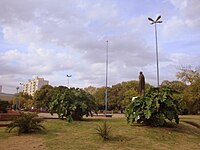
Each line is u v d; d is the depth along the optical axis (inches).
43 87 2357.3
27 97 3161.9
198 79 1405.0
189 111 1456.7
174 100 470.6
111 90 2694.4
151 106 449.7
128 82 2736.2
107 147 309.1
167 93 463.8
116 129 427.2
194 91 1380.4
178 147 344.2
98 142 334.0
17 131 400.5
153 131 424.2
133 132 406.3
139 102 473.7
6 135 375.6
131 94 2112.5
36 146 306.5
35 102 2311.8
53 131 419.2
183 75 1481.3
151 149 314.8
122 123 515.8
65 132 413.1
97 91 2903.5
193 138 423.8
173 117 457.1
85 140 343.9
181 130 468.8
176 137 406.9
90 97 657.0
